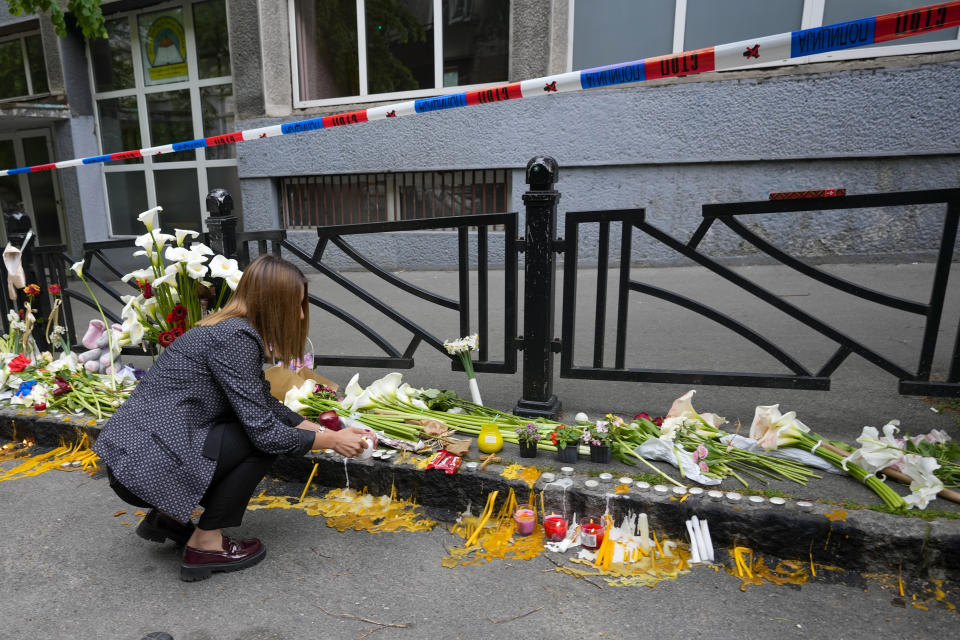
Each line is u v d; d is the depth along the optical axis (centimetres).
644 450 233
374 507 244
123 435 188
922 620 172
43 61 884
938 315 231
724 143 593
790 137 575
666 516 210
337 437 204
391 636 175
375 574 204
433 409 283
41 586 203
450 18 675
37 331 404
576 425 262
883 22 187
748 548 203
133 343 313
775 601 183
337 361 322
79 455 299
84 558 218
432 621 180
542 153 649
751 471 223
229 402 196
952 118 532
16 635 179
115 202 900
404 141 695
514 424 265
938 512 192
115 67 852
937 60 526
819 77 555
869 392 309
